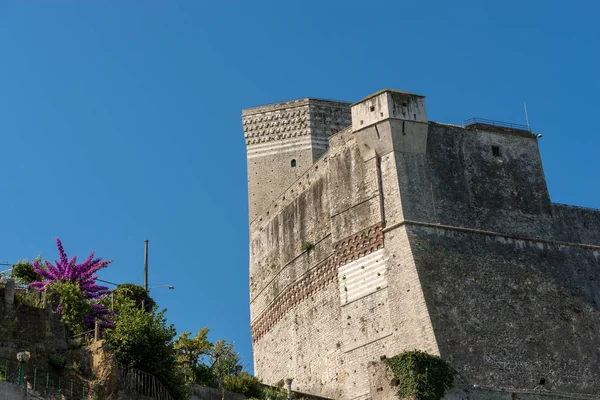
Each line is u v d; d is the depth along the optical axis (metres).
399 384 55.97
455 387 56.00
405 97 64.50
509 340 58.88
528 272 62.31
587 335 61.47
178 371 52.75
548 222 65.19
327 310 65.19
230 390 57.50
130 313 52.03
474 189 63.88
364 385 59.97
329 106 79.88
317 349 65.69
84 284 54.66
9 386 40.44
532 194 65.56
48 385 44.22
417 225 61.06
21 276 57.72
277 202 74.75
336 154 67.12
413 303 58.75
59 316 48.03
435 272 59.62
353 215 64.19
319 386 64.56
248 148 79.81
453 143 64.81
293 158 78.25
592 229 66.69
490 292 60.25
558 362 59.47
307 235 69.50
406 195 61.84
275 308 72.12
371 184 63.62
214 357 62.53
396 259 60.59
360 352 60.81
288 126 79.25
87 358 46.78
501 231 63.25
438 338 57.06
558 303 61.97
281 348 70.31
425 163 63.34
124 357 48.88
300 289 69.00
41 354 45.56
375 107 64.31
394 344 58.91
